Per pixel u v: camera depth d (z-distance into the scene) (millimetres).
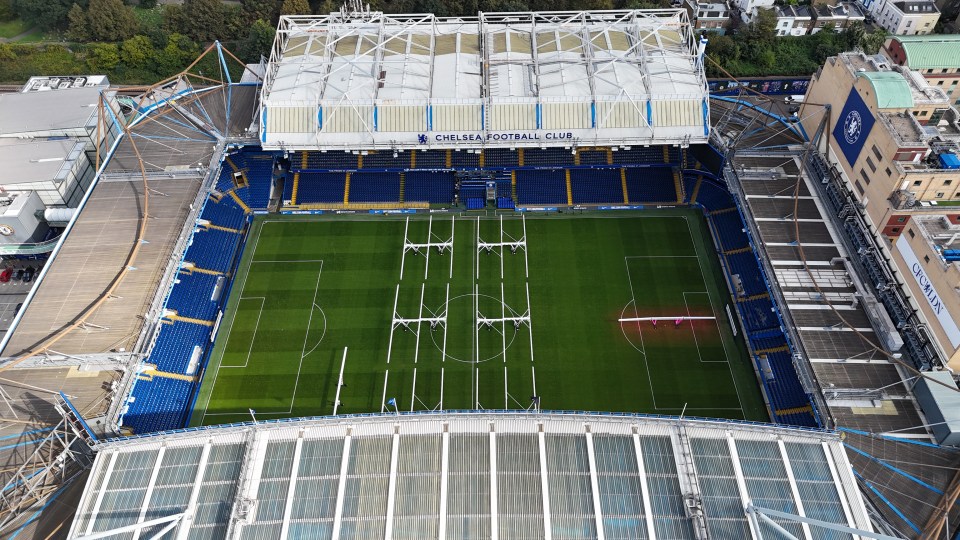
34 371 73312
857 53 89688
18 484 63875
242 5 141750
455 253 99562
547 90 95625
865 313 77938
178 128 105188
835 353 74250
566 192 107062
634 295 92938
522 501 56625
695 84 96375
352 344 87438
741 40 129500
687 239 100562
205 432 62125
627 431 61469
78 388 72000
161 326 84875
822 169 92312
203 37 138875
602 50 101938
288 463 59406
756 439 61094
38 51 140000
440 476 58281
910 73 86562
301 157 108438
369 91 96500
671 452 59938
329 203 106562
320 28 109125
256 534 54906
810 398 72062
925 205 76375
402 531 55156
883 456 65688
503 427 61656
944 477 64125
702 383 82250
